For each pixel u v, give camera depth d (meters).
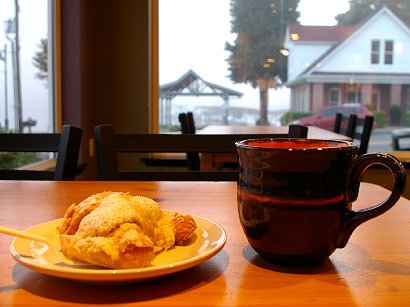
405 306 0.42
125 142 1.17
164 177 1.23
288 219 0.49
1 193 0.93
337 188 0.50
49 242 0.52
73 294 0.44
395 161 0.49
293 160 0.48
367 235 0.65
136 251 0.44
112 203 0.50
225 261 0.54
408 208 0.82
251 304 0.43
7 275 0.49
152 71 3.45
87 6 2.89
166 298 0.44
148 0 3.27
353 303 0.43
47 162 2.61
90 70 2.99
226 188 1.01
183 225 0.55
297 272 0.51
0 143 1.21
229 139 1.18
